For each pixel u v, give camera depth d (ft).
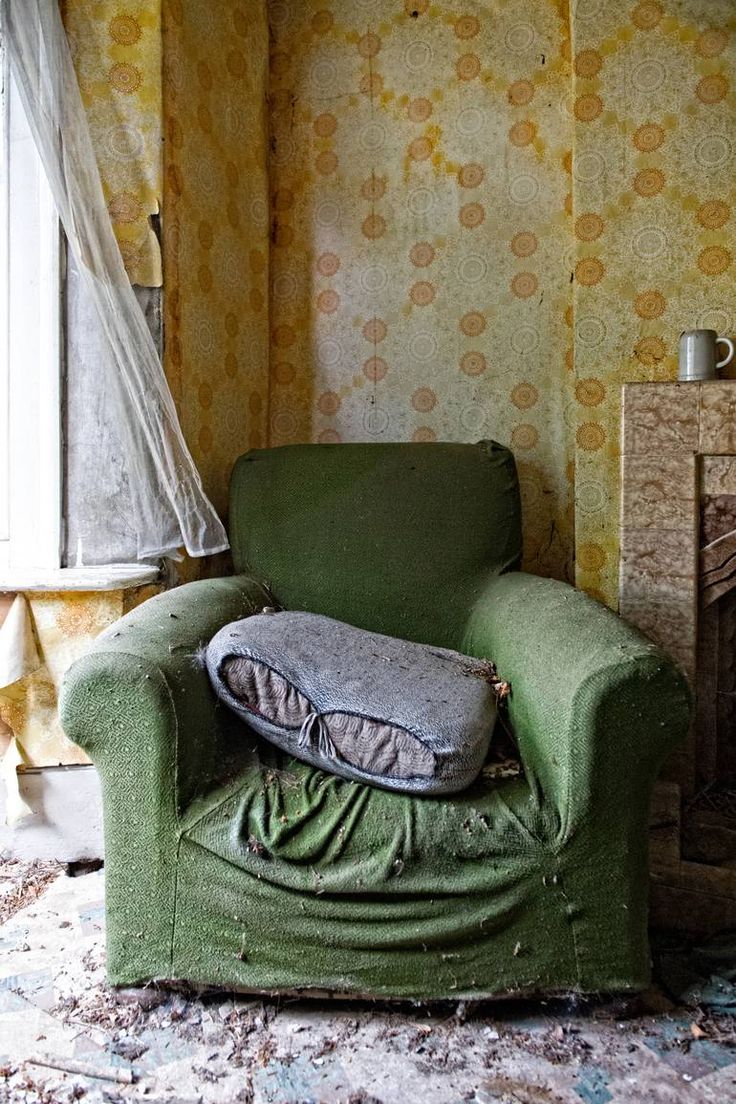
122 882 4.01
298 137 7.56
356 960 3.84
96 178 5.63
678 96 6.13
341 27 7.38
